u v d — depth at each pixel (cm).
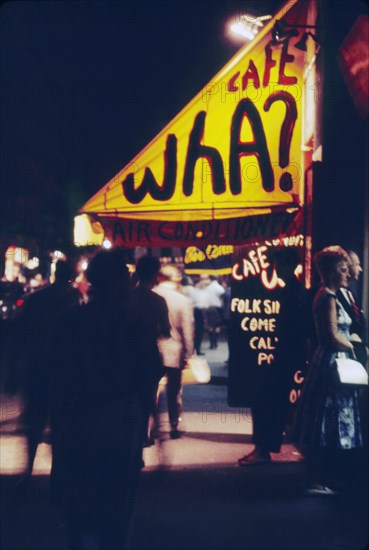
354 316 729
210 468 832
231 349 983
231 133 943
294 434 727
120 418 437
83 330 442
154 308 771
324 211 866
